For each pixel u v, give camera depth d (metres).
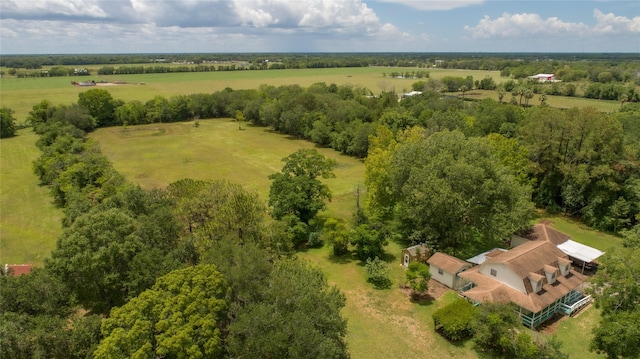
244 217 36.22
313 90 133.88
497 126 73.12
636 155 49.00
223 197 37.88
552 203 53.16
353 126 90.31
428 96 112.38
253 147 95.00
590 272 38.12
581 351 27.73
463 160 39.81
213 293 21.97
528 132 54.69
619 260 23.75
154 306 21.05
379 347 28.48
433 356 27.62
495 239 41.06
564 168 50.00
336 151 91.38
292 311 22.28
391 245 45.09
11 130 99.88
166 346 19.17
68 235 27.70
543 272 32.50
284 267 27.78
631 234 33.09
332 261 41.53
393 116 83.56
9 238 47.19
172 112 125.81
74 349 21.25
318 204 46.09
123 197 38.06
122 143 97.69
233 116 132.12
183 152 89.62
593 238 45.56
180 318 20.42
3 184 66.19
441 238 41.75
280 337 19.88
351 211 54.78
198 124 121.25
